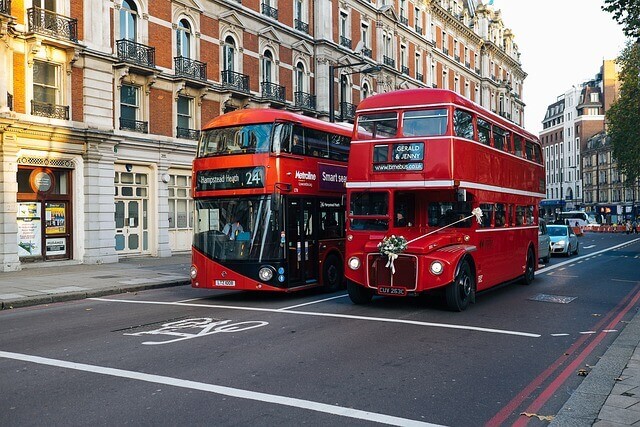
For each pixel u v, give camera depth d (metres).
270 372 6.86
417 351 7.97
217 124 13.55
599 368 6.82
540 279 17.78
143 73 24.53
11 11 19.78
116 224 24.30
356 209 12.23
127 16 24.33
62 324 10.47
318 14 36.25
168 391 6.12
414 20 49.16
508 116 71.75
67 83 21.62
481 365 7.25
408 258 11.27
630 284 16.23
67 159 21.77
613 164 90.19
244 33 30.42
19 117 19.94
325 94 36.25
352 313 11.24
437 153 11.41
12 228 19.66
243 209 13.01
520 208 15.68
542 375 6.83
